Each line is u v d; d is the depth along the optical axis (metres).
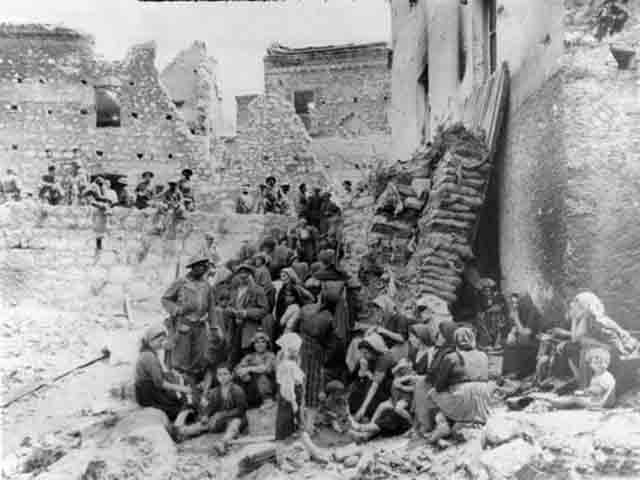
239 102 23.39
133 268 17.70
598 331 10.45
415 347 12.22
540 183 12.30
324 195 18.34
